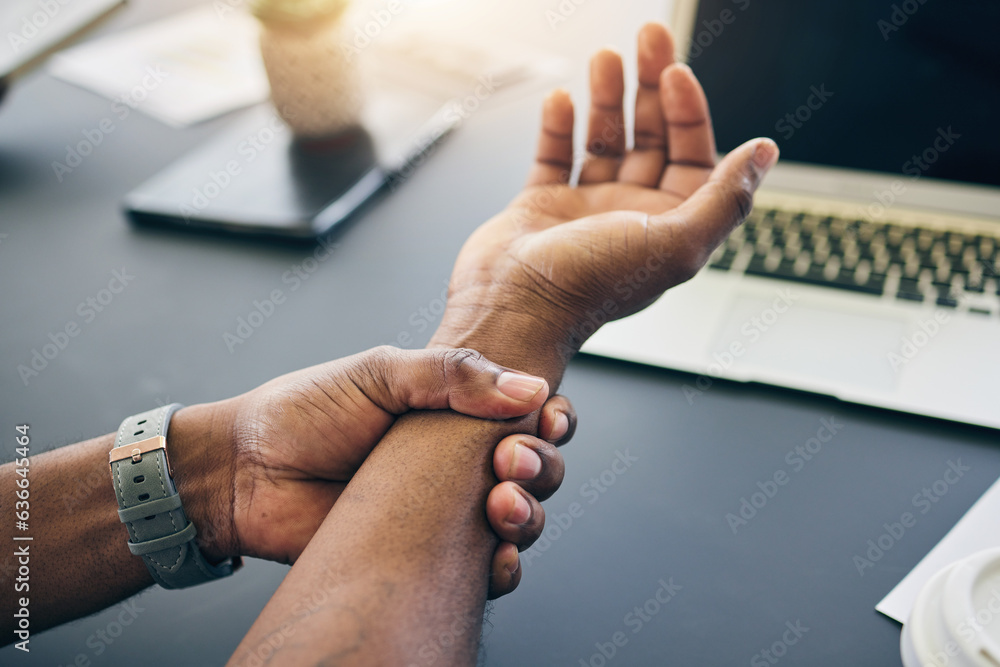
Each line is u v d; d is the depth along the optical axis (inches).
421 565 14.8
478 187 34.4
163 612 19.0
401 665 13.3
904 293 24.8
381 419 19.0
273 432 19.1
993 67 25.7
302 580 14.7
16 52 37.9
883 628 16.8
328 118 34.6
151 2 53.7
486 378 17.5
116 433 18.9
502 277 20.6
